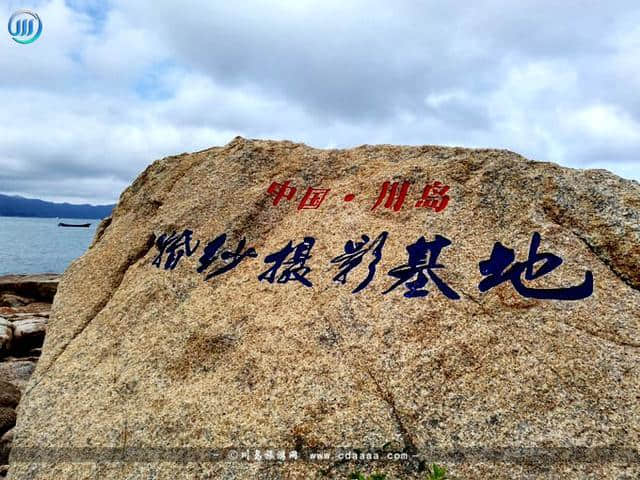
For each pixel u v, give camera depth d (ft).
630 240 12.84
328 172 17.94
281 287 14.89
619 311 11.87
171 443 12.29
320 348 12.87
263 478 10.93
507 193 14.67
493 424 10.56
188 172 20.98
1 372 25.84
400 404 11.27
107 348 15.83
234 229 17.22
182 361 14.11
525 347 11.57
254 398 12.40
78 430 13.78
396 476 10.37
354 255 14.84
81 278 19.84
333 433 11.18
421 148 17.34
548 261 13.04
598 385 10.69
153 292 16.66
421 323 12.59
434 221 14.75
